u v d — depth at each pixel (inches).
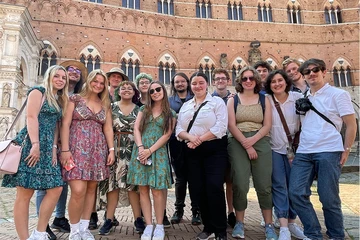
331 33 1184.8
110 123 218.8
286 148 221.8
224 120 209.0
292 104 225.8
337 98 199.9
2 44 669.9
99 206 250.5
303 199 197.6
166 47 1048.8
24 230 181.2
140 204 237.6
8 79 665.6
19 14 684.7
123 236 225.5
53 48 898.1
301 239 215.2
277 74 223.5
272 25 1164.5
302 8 1211.2
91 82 208.1
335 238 198.1
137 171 210.8
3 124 649.0
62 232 241.8
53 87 194.2
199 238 206.7
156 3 1077.8
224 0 1144.2
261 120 217.3
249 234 233.5
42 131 184.2
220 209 199.0
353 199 402.0
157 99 220.1
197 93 218.4
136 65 998.4
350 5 1200.8
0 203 394.9
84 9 957.8
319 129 200.7
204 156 212.4
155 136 217.0
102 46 959.6
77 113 201.0
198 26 1096.8
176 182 289.1
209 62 1076.5
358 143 1056.2
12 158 169.9
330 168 191.3
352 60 1149.7
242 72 222.4
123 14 1005.2
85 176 190.9
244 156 215.3
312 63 210.5
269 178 210.2
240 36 1124.5
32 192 185.3
